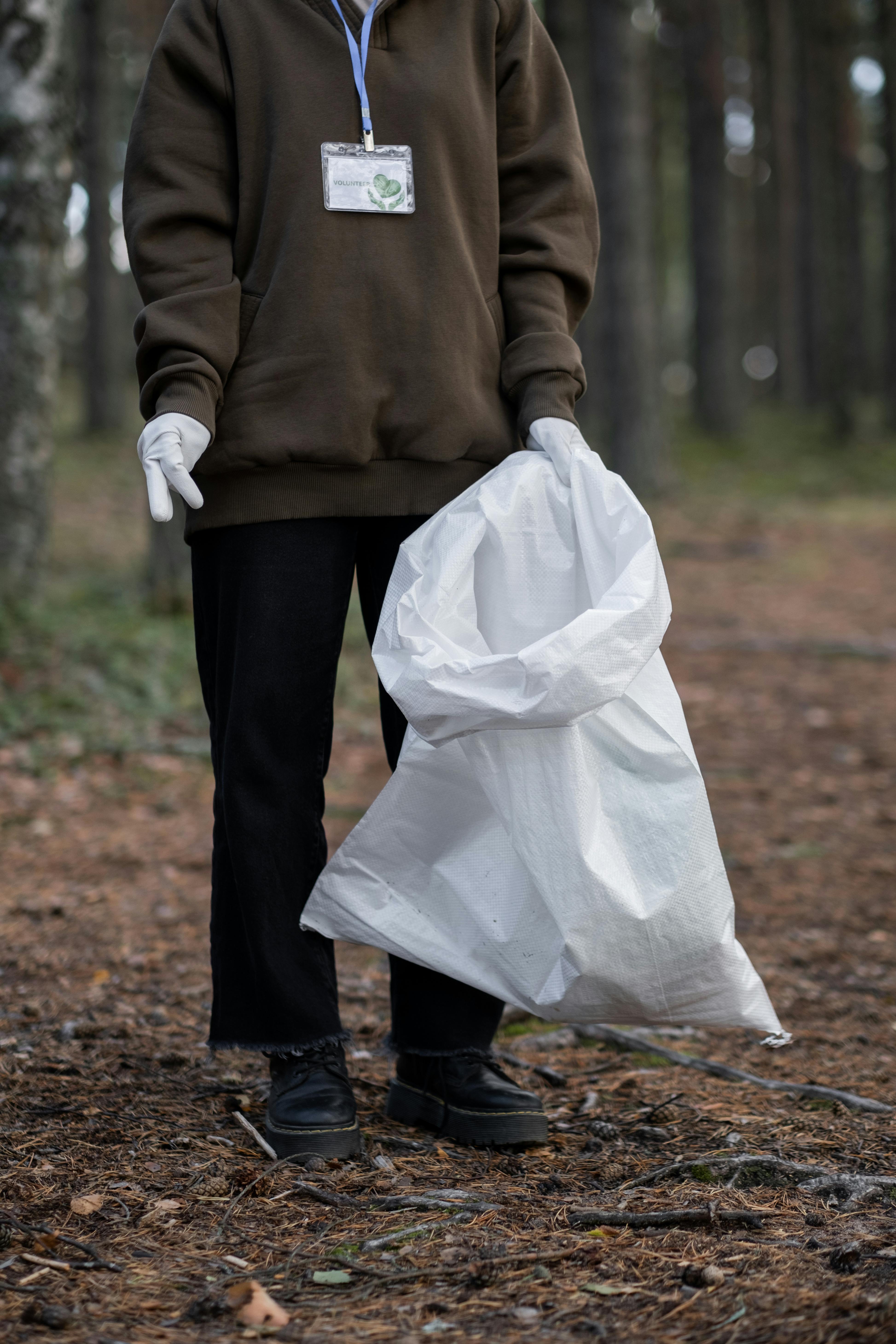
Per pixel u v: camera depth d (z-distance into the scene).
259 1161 1.86
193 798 5.35
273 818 1.90
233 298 1.89
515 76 2.03
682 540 14.05
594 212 2.10
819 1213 1.68
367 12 1.93
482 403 1.96
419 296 1.91
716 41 20.72
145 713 6.39
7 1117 1.98
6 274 7.57
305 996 1.91
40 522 7.96
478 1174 1.86
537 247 2.03
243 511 1.90
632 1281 1.46
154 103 1.94
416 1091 2.07
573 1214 1.65
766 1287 1.41
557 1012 1.80
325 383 1.87
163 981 3.07
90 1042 2.49
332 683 1.95
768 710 7.36
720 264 21.56
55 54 7.32
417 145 1.92
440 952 1.82
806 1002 3.05
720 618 10.30
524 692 1.69
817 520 15.59
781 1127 2.09
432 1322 1.36
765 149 25.02
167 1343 1.29
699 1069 2.52
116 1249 1.54
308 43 1.92
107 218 17.86
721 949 1.77
